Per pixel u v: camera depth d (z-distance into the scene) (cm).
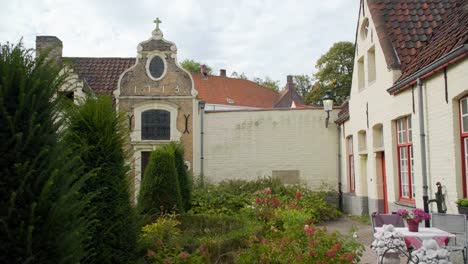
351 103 1464
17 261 305
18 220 311
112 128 545
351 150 1560
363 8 1260
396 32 1080
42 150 326
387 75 1063
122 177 541
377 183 1216
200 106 1742
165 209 1002
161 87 1738
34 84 336
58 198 336
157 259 568
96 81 1827
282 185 1538
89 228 479
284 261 540
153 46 1750
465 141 749
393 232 603
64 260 324
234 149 1730
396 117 1024
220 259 635
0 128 322
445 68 784
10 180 315
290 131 1722
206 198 1347
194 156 1712
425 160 876
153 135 1719
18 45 344
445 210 797
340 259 527
